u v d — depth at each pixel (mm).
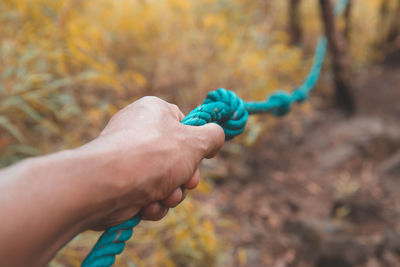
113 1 2602
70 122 1966
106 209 389
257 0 4289
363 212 2348
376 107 4039
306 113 3826
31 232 308
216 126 580
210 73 2680
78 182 354
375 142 3330
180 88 2641
